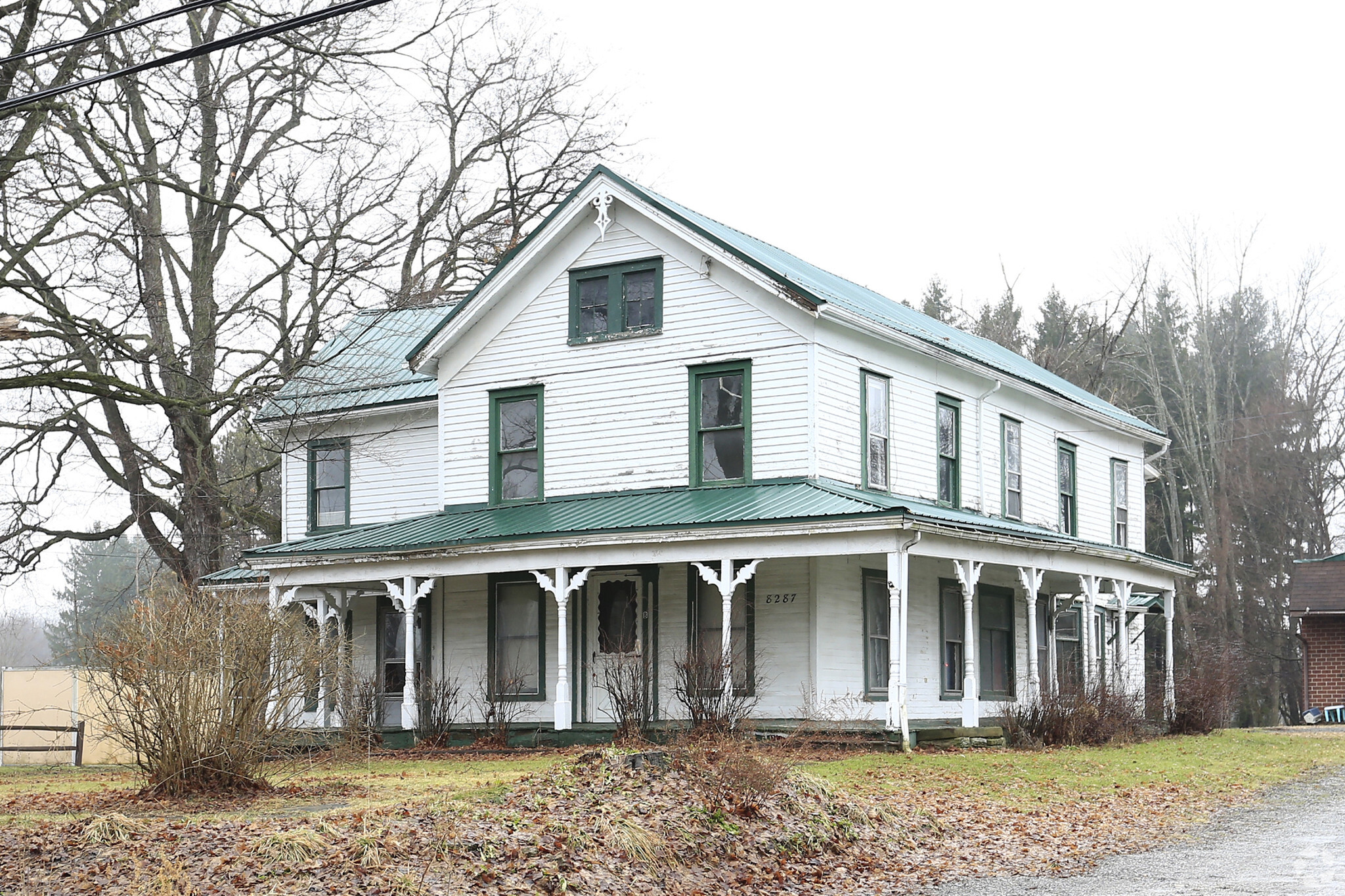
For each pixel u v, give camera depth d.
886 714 24.17
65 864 11.02
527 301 26.89
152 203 34.94
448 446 27.58
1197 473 58.31
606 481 25.62
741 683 23.30
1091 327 61.09
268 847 11.23
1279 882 11.27
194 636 15.24
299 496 31.28
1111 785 17.89
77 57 25.58
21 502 33.16
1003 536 23.70
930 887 11.95
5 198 24.33
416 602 26.00
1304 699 40.53
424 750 24.56
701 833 12.80
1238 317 62.59
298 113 35.06
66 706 27.39
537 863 11.42
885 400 25.86
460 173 41.69
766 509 22.02
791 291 23.72
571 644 25.52
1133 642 37.22
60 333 23.67
